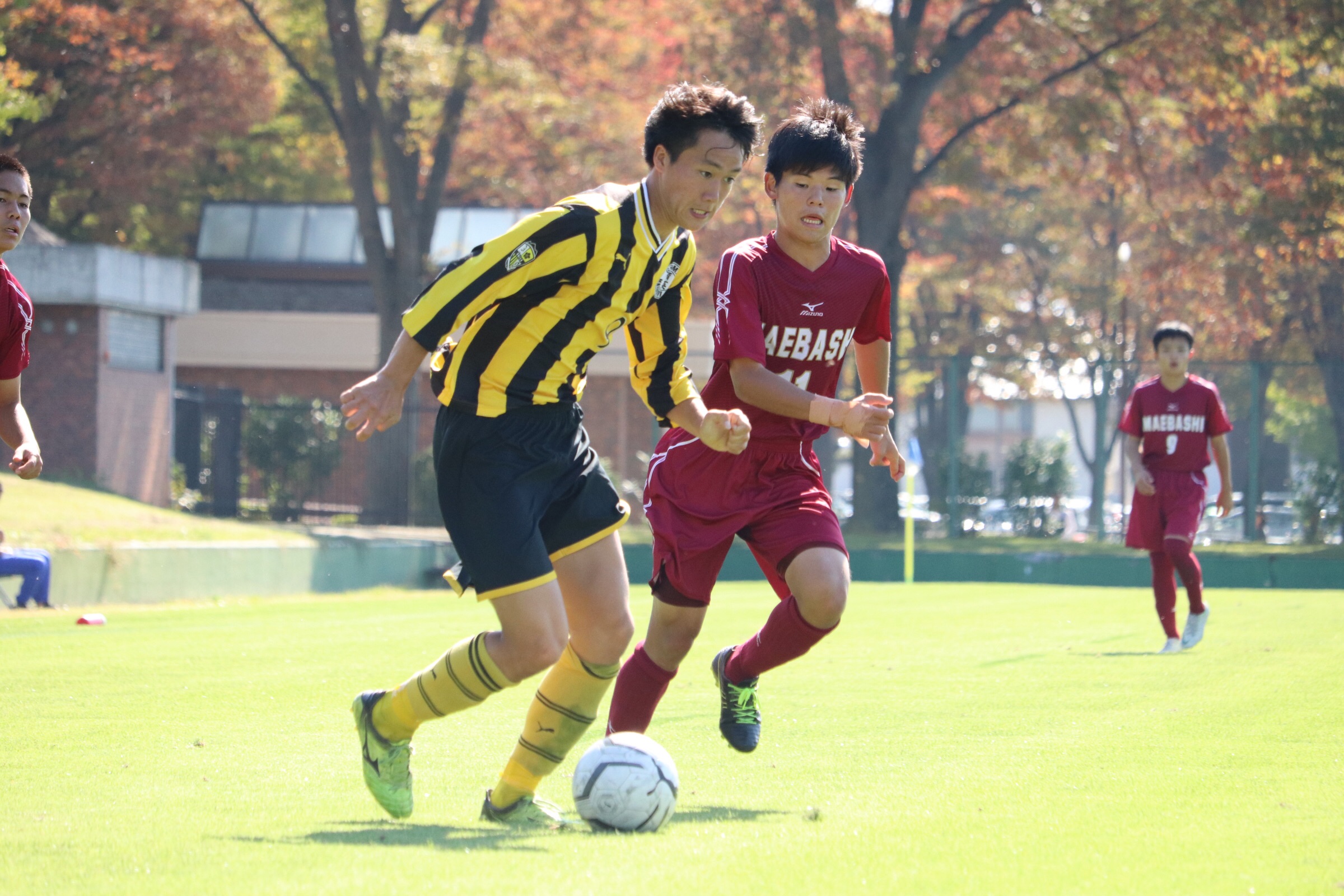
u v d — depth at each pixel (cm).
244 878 1104
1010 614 4700
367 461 9562
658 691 1767
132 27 10388
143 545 5503
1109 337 13925
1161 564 3466
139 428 8494
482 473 1416
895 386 15475
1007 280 14562
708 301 13012
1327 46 8744
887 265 9625
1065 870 1151
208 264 13012
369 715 1429
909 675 2888
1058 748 1911
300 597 6103
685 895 1048
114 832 1317
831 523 1736
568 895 1042
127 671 2931
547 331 1426
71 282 7900
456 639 3759
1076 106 9169
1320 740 1978
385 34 9838
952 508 8888
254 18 10131
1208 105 9350
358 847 1243
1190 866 1169
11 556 4722
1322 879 1120
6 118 8394
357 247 13112
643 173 11050
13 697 2495
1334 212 9125
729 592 6294
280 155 13950
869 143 9575
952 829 1330
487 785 1648
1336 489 8562
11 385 1994
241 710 2336
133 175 11206
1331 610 4862
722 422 1537
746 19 9388
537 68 10388
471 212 12962
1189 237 11269
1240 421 9506
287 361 12425
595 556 1466
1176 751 1877
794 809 1480
